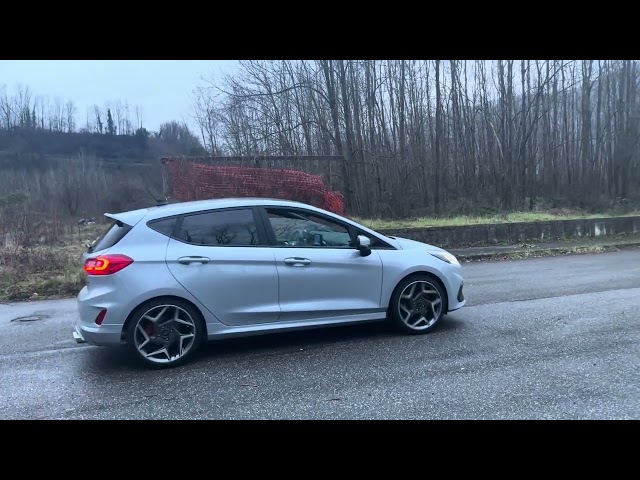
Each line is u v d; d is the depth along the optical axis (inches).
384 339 235.8
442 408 161.3
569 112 1147.3
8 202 726.5
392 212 855.1
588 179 1131.9
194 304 207.5
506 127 983.0
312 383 185.2
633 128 1099.9
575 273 421.4
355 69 868.0
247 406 167.3
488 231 626.2
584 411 156.7
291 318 221.6
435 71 905.5
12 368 211.6
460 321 264.2
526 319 266.5
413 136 924.0
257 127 847.1
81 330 204.7
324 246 229.0
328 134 831.1
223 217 218.2
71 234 624.7
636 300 307.9
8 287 386.0
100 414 163.9
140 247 204.7
